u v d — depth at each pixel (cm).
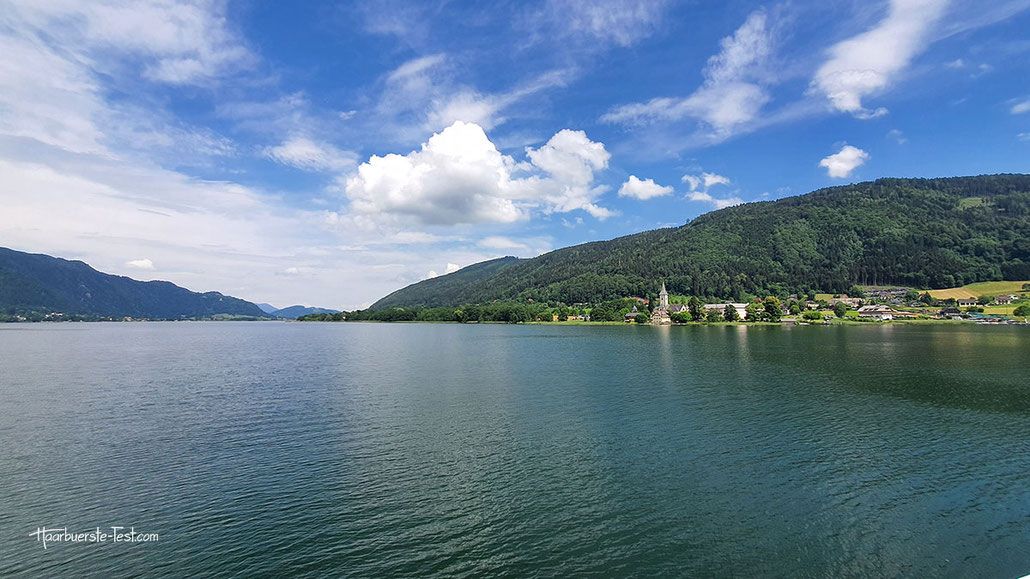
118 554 2420
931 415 4856
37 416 4938
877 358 9331
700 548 2452
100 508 2883
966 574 2231
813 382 6731
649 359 9588
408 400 5697
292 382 7069
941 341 12912
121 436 4234
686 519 2731
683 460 3612
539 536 2562
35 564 2345
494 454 3759
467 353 11319
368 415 4956
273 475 3353
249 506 2900
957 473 3344
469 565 2319
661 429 4403
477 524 2683
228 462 3600
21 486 3181
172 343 15650
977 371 7594
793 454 3728
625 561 2350
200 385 6825
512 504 2916
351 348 13138
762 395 5862
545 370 8194
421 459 3650
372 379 7325
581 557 2383
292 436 4231
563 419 4772
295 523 2703
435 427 4500
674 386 6512
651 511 2822
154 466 3525
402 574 2255
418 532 2605
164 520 2744
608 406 5319
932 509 2836
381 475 3350
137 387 6669
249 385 6819
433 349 12494
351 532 2608
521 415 4938
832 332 17312
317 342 15838
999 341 12750
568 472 3391
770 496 3017
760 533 2592
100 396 6000
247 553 2423
